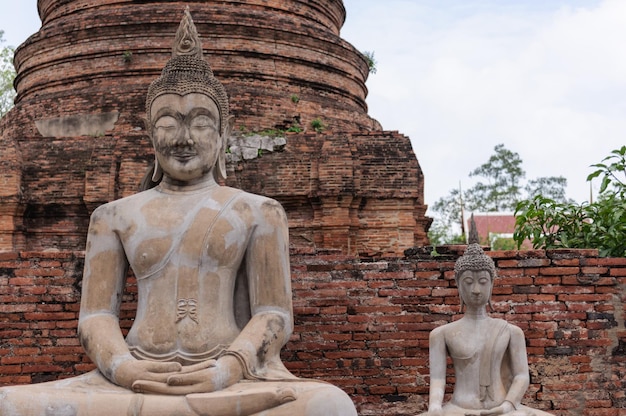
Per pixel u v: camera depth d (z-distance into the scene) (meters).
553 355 10.05
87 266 7.22
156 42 19.97
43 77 20.78
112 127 19.25
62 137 18.39
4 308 9.98
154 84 7.45
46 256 10.09
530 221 12.83
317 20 21.75
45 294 10.03
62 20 21.05
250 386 6.46
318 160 17.75
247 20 20.16
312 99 20.31
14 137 19.19
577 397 10.01
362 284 10.23
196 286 6.97
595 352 10.09
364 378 10.07
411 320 10.16
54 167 17.92
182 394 6.34
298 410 6.26
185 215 7.16
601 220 12.22
